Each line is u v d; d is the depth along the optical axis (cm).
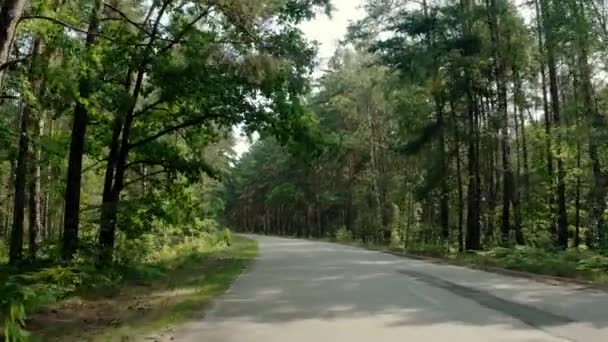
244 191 10850
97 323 1045
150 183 2581
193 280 1784
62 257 1714
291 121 2109
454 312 1141
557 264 1903
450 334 926
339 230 6303
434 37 3081
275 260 2756
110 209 1994
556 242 2948
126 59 1833
